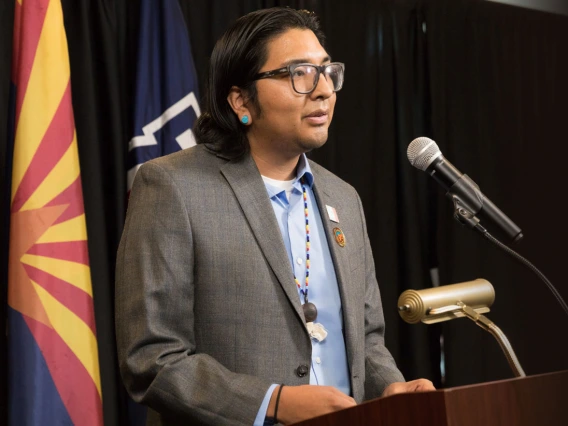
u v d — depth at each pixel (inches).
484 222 81.7
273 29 85.7
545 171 187.9
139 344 77.4
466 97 177.6
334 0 163.9
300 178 89.9
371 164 164.4
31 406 112.5
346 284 86.3
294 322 80.9
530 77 189.0
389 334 160.7
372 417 56.6
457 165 173.6
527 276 181.0
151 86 135.9
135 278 79.7
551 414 55.6
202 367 75.5
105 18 136.7
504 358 172.7
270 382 78.6
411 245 164.4
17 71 121.6
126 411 131.2
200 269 80.4
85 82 132.2
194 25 148.6
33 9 122.5
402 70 169.6
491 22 184.4
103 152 135.1
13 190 117.6
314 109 83.7
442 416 52.4
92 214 129.3
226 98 87.9
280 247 82.2
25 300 114.6
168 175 82.7
